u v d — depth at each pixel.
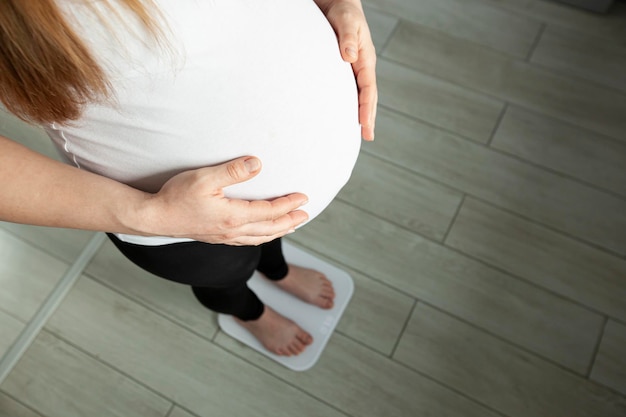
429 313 1.35
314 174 0.67
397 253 1.41
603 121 1.57
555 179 1.49
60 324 1.34
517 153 1.53
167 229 0.60
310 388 1.28
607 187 1.48
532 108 1.59
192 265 0.80
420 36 1.71
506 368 1.29
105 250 1.42
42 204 0.56
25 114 0.51
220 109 0.54
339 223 1.45
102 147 0.57
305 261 1.40
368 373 1.29
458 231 1.43
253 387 1.28
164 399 1.28
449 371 1.29
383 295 1.37
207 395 1.28
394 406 1.26
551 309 1.34
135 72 0.48
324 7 0.72
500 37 1.70
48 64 0.43
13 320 1.31
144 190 0.63
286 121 0.59
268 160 0.61
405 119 1.58
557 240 1.42
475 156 1.52
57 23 0.41
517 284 1.37
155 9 0.45
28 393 1.28
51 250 1.35
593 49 1.68
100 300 1.37
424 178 1.50
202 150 0.57
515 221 1.44
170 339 1.33
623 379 1.27
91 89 0.48
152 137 0.55
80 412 1.26
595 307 1.34
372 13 1.74
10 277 1.30
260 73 0.54
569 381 1.27
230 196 0.64
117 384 1.29
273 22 0.54
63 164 0.58
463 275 1.38
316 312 1.34
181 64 0.50
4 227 1.24
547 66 1.65
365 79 0.73
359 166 1.51
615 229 1.43
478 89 1.62
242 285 1.03
